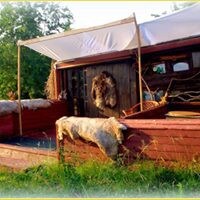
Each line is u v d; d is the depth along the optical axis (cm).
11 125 906
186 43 848
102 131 474
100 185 429
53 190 443
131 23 682
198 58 867
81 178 455
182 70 894
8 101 909
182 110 862
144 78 948
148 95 943
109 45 866
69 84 1133
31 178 505
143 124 457
